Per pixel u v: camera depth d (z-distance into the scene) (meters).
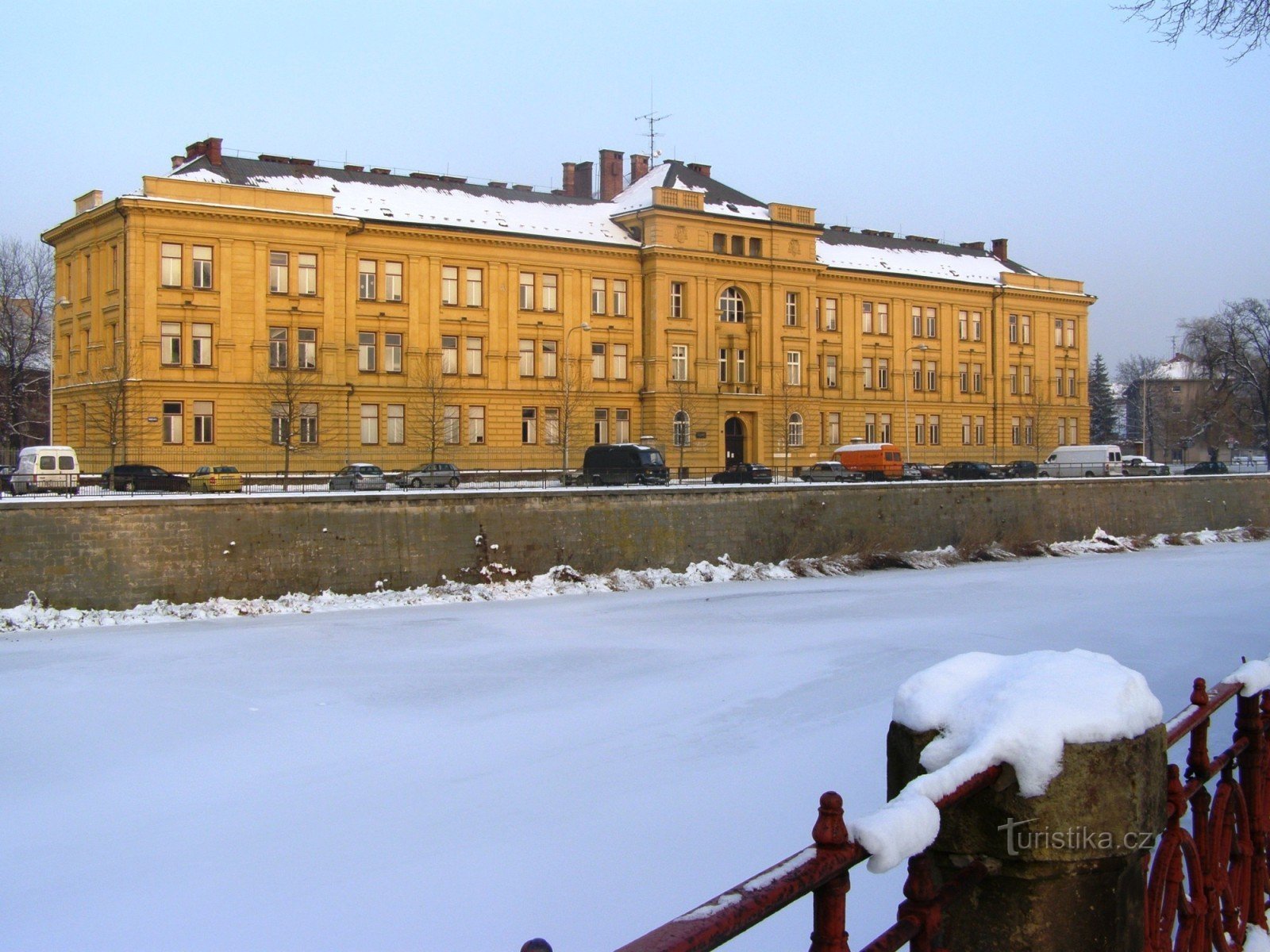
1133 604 46.25
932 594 48.72
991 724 4.60
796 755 24.59
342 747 25.50
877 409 95.94
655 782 22.81
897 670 33.22
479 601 44.81
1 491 54.75
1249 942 7.03
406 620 40.78
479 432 77.19
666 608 44.50
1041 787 4.51
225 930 16.50
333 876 18.31
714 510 52.66
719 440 84.94
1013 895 4.78
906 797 4.14
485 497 46.41
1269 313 96.75
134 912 17.14
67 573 37.69
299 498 42.12
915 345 98.56
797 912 16.14
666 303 82.62
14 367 90.31
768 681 31.88
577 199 87.31
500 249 77.50
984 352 103.50
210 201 67.06
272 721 27.64
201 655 34.53
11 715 27.98
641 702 29.53
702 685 31.38
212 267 67.25
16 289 91.12
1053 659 5.03
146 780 23.23
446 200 78.44
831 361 93.38
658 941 3.29
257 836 20.11
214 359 67.19
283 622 39.84
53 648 34.91
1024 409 105.69
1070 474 89.38
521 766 24.02
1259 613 43.78
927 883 4.39
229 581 40.62
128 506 38.78
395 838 19.94
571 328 80.31
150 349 65.19
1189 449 137.88
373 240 72.75
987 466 86.00
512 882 17.97
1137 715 4.75
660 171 89.56
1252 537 74.19
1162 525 71.25
